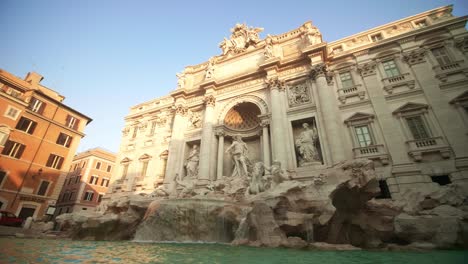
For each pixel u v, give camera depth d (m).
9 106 31.28
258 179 18.89
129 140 36.69
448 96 18.55
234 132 28.25
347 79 23.47
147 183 30.28
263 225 11.53
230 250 9.27
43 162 34.25
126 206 19.72
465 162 15.99
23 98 33.56
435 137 17.45
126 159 34.38
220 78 31.19
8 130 30.67
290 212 12.09
